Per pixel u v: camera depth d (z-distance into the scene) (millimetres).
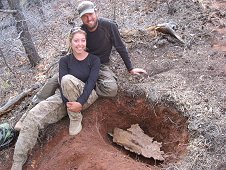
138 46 2830
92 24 2094
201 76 2348
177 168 1810
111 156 1922
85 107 2197
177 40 2797
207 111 2037
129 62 2340
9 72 3320
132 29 3012
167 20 3178
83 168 1896
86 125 2160
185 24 3029
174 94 2189
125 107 2318
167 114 2182
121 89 2348
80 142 2043
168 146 2105
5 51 3592
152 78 2404
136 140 2178
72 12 4227
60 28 3889
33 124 2055
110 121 2320
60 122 2223
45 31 3885
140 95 2291
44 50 3518
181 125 2088
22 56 3619
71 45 2057
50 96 2307
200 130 1938
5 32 3848
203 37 2807
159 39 2842
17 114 2537
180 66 2504
